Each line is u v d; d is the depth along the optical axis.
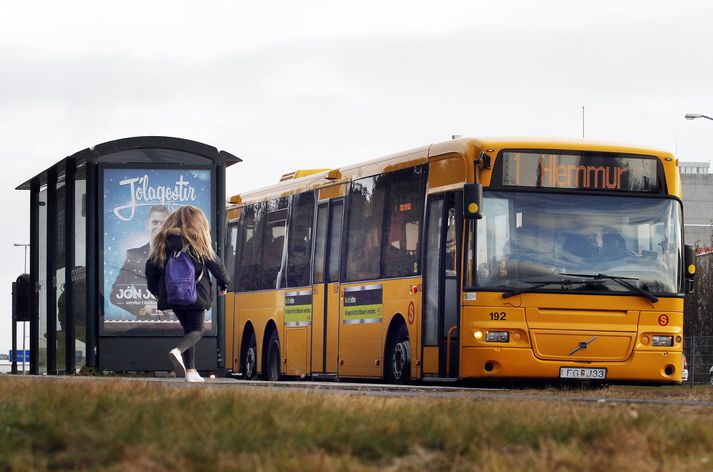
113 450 16.59
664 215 46.31
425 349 47.16
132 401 20.91
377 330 51.19
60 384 25.34
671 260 46.16
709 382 111.00
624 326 45.34
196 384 30.42
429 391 35.75
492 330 44.47
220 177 49.62
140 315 49.16
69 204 51.19
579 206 45.66
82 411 19.56
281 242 62.16
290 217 61.31
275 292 62.34
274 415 19.00
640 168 46.31
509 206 45.16
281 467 15.38
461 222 45.12
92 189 48.88
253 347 65.50
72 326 50.91
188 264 37.28
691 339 112.50
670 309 45.84
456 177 46.06
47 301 56.31
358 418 19.20
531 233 45.19
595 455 16.91
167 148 49.34
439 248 46.66
